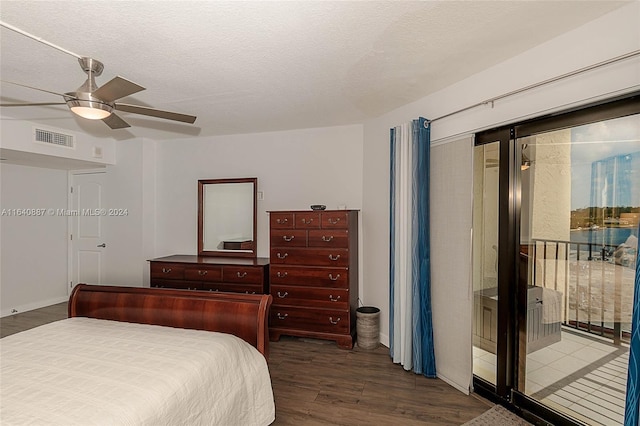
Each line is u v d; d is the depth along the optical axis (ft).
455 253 8.96
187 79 8.53
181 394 5.21
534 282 7.63
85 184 17.04
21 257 15.70
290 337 12.66
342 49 7.05
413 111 10.42
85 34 6.30
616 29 5.78
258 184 14.60
